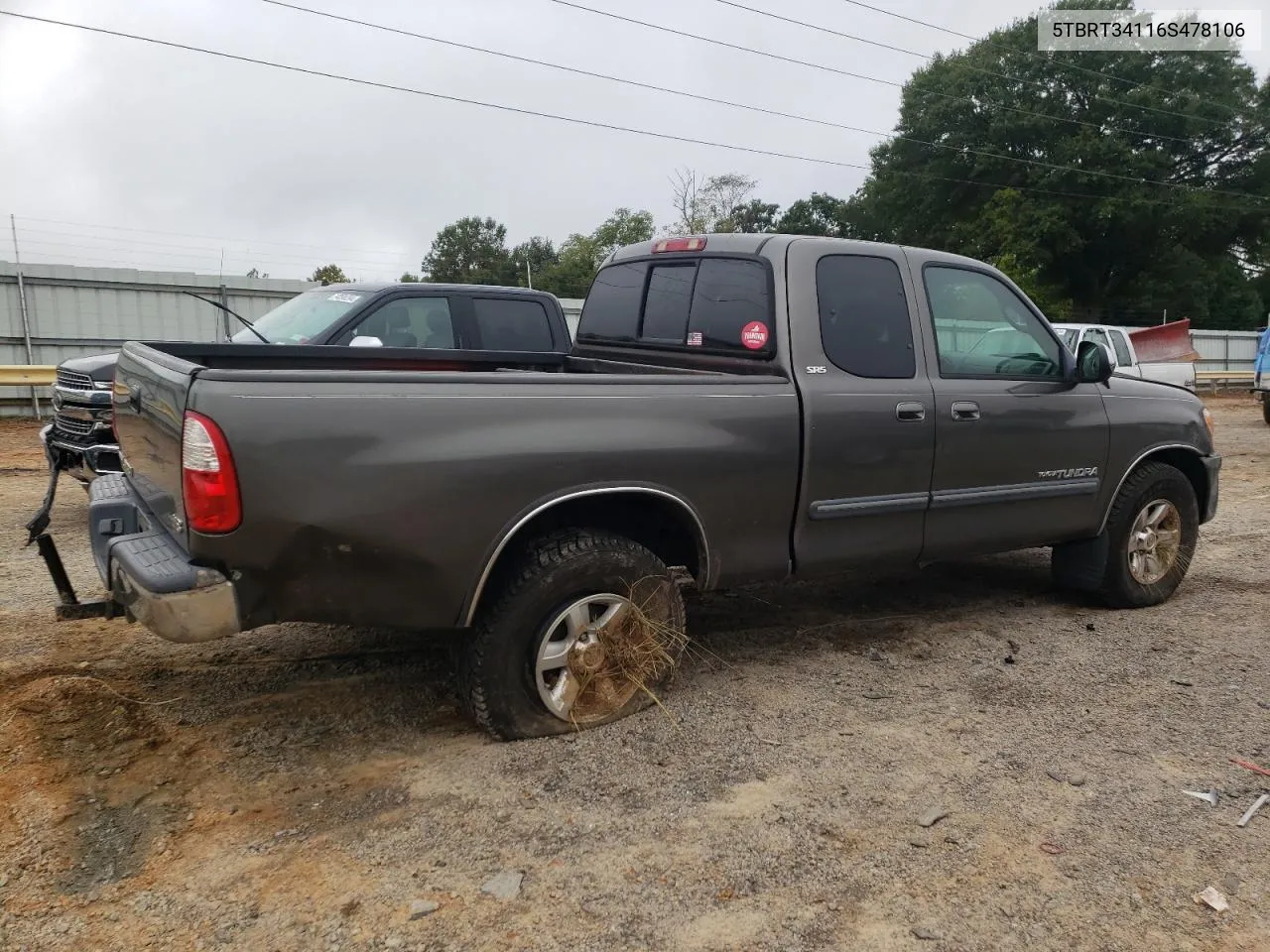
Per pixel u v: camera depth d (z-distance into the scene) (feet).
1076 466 15.84
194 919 8.13
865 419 13.26
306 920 8.14
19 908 8.16
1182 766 11.19
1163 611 17.31
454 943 7.89
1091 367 15.52
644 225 202.39
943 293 14.65
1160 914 8.42
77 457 21.81
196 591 9.46
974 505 14.64
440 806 10.02
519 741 11.44
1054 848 9.40
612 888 8.66
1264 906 8.55
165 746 11.23
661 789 10.41
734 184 133.28
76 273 49.37
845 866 9.05
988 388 14.65
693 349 14.40
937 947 7.95
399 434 10.01
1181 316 146.92
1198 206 124.57
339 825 9.63
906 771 10.94
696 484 11.93
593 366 16.48
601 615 11.71
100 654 14.03
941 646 15.29
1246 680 13.88
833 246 13.67
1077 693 13.34
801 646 15.20
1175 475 17.33
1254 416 63.21
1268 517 26.61
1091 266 143.33
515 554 11.37
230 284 53.21
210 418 9.21
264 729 11.78
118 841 9.24
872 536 13.74
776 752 11.34
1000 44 135.23
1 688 12.63
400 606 10.45
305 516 9.60
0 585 17.40
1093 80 128.88
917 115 140.15
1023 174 135.13
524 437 10.69
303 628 15.39
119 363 13.10
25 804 9.71
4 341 48.24
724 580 12.65
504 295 25.20
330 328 22.57
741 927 8.15
